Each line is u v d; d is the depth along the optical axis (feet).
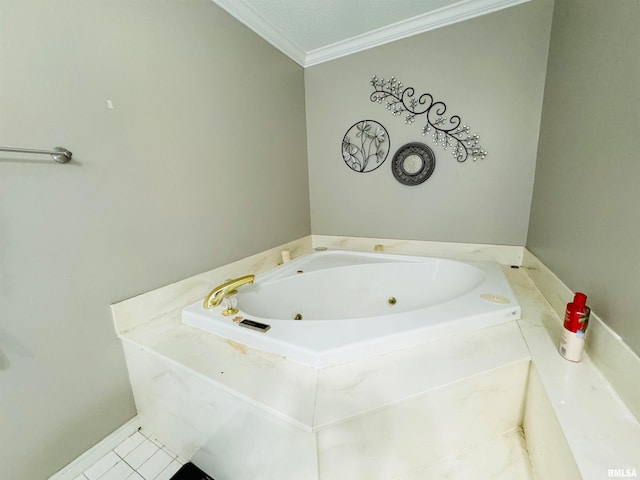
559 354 3.01
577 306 2.84
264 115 5.80
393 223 6.81
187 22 4.12
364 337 3.08
